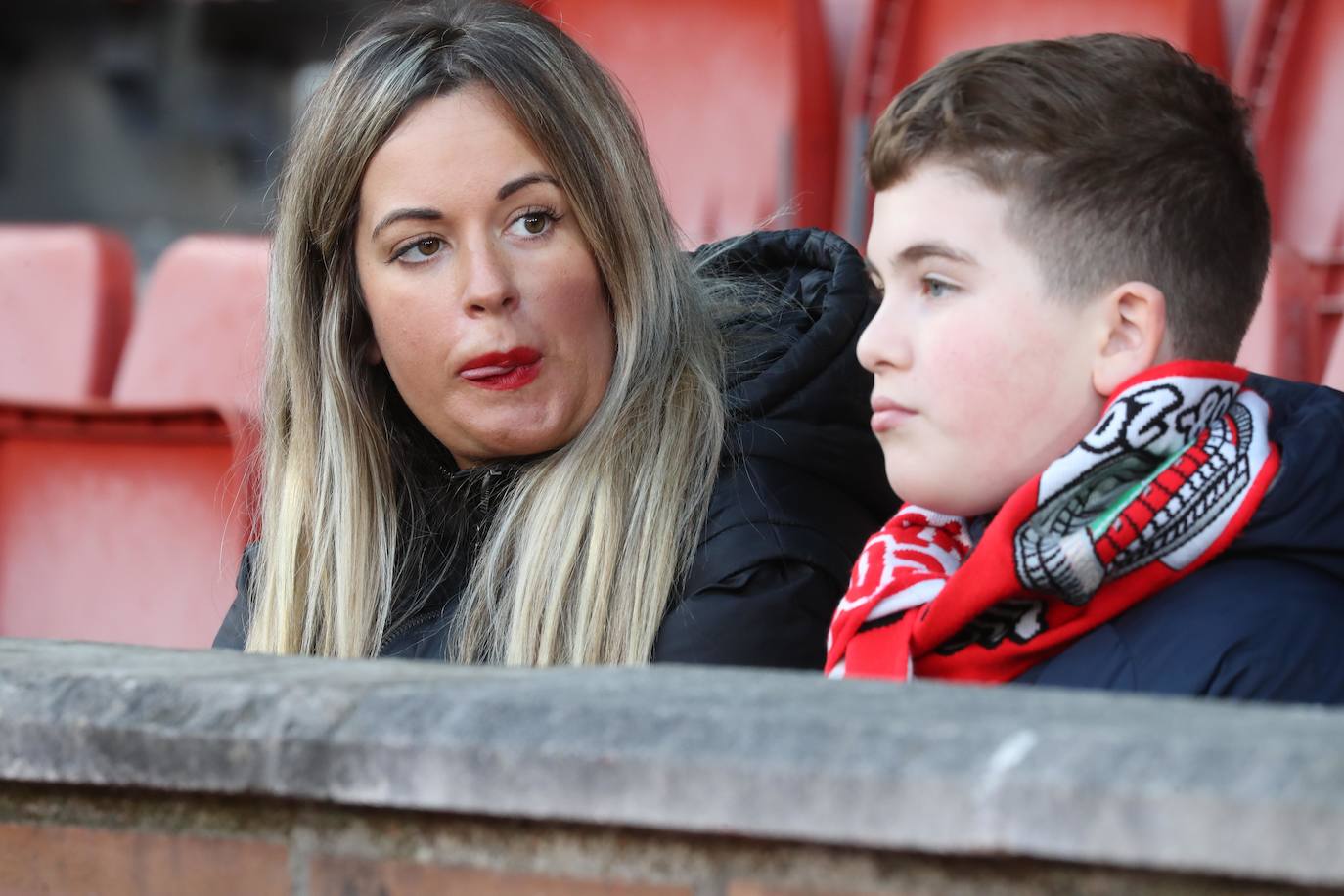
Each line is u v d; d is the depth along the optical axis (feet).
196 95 79.92
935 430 12.28
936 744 7.46
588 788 8.10
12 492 30.58
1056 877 7.64
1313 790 6.70
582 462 16.71
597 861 8.54
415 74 16.47
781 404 17.08
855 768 7.54
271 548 18.40
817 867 8.07
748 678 8.94
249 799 9.39
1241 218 12.33
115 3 80.12
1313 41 34.32
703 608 16.06
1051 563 11.59
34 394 36.14
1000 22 37.93
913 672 12.80
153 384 34.37
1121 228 11.80
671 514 16.49
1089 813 7.08
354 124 16.61
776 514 16.39
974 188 12.00
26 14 81.30
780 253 19.79
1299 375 26.35
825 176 39.86
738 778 7.77
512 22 17.02
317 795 8.77
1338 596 12.13
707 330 18.08
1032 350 12.00
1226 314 12.35
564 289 16.67
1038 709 7.88
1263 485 11.61
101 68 81.46
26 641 11.67
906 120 12.41
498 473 17.29
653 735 8.00
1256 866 6.79
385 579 17.80
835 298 17.72
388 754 8.56
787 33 38.99
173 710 9.16
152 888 9.65
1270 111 34.27
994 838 7.27
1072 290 11.90
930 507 12.58
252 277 34.37
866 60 38.58
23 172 83.66
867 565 13.24
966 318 12.10
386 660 10.25
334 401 18.03
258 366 22.06
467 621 17.03
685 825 7.91
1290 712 7.75
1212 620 11.76
